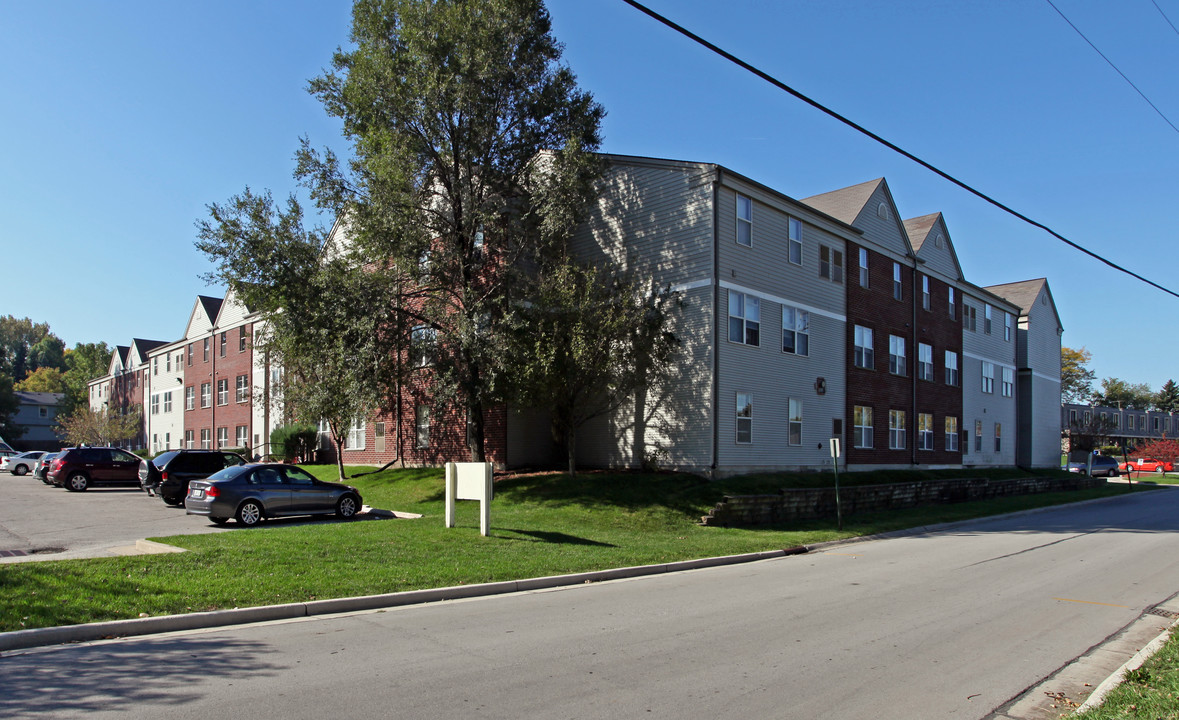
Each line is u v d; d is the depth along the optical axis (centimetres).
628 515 2002
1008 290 5025
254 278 2206
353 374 2205
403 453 3162
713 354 2383
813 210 2811
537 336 2164
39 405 9362
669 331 2414
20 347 13462
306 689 632
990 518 2698
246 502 1838
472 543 1463
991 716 614
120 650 763
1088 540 1991
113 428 5650
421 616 959
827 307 2908
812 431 2775
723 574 1394
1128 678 684
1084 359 9838
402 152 2211
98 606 883
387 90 2253
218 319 4919
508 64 2264
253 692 622
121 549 1395
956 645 845
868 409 3094
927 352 3578
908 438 3350
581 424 2558
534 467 2750
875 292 3206
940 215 3750
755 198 2591
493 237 2394
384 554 1298
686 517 2028
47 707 580
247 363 4506
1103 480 4938
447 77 2183
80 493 2822
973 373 4041
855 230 3083
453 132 2312
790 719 586
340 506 1997
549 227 2223
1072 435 6156
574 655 761
